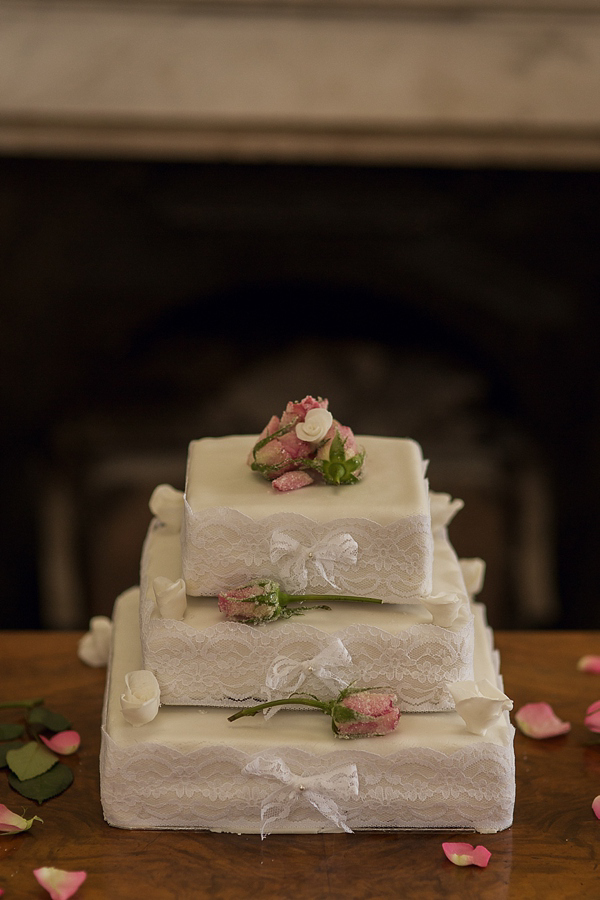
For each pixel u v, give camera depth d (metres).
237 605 1.18
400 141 1.85
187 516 1.19
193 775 1.18
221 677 1.20
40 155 1.92
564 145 1.85
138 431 2.19
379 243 2.00
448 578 1.26
